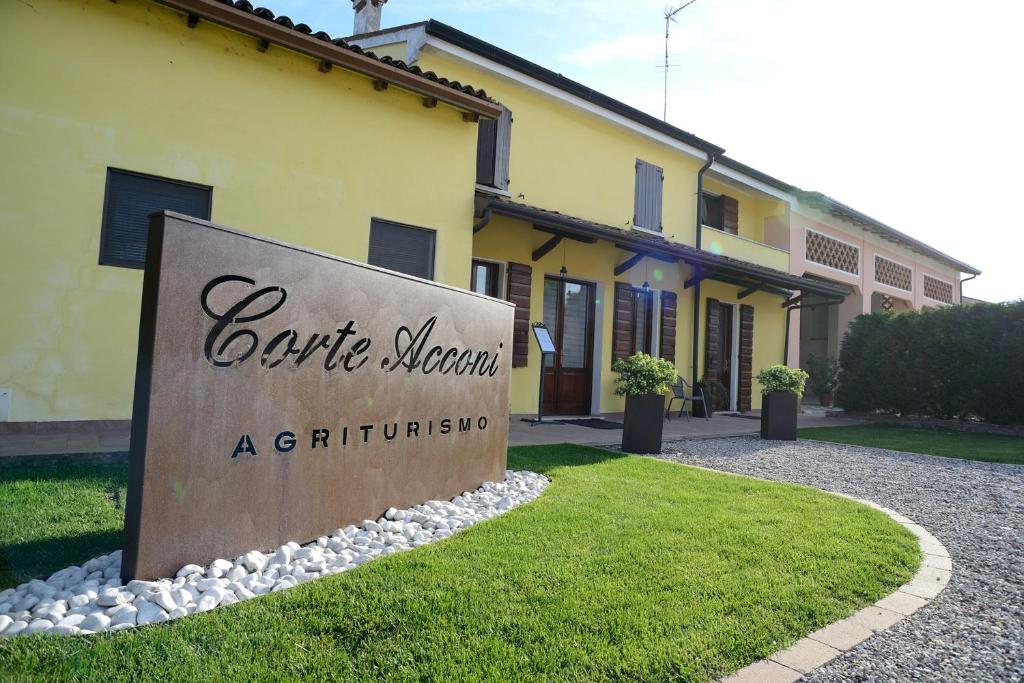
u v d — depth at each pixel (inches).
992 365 452.8
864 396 530.0
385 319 149.2
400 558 117.2
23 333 201.3
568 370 426.3
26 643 77.7
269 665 76.4
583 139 438.9
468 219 317.7
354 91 278.8
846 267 703.7
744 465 267.3
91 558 109.9
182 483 103.7
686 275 507.5
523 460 237.5
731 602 105.5
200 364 106.6
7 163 198.4
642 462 248.1
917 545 150.6
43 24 204.7
